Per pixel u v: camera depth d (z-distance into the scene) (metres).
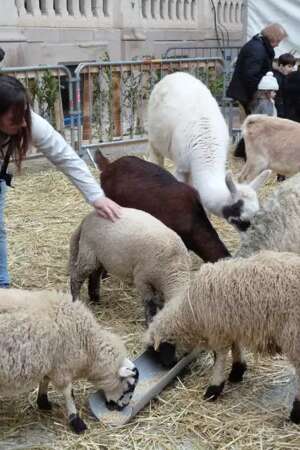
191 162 6.01
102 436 3.31
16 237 6.20
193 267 5.53
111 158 9.62
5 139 3.71
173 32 14.41
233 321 3.36
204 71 10.80
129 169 5.23
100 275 4.90
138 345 4.25
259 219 4.42
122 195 5.13
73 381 3.64
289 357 3.32
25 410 3.53
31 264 5.56
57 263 5.61
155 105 6.77
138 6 13.23
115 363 3.38
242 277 3.34
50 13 11.48
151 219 4.36
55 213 6.99
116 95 9.67
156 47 13.98
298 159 7.33
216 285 3.39
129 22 12.99
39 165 8.76
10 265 5.50
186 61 10.42
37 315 3.16
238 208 5.11
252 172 7.68
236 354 3.75
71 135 9.12
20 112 3.49
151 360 3.89
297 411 3.42
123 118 10.02
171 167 9.21
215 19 15.62
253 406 3.62
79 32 11.96
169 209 4.86
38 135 3.97
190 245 4.88
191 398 3.67
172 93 6.53
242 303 3.32
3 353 3.06
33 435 3.32
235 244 6.20
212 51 15.72
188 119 6.16
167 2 14.27
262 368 4.01
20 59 10.79
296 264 3.35
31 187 7.91
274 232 4.36
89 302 4.90
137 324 4.57
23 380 3.14
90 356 3.33
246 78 9.48
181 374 3.91
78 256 4.54
